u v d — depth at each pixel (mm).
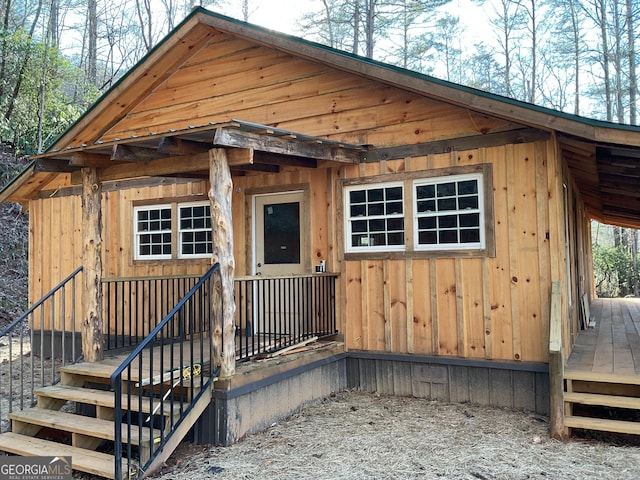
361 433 4922
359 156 6527
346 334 6617
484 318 5805
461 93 5402
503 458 4242
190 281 7719
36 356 9141
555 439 4664
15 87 15039
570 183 7605
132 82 7773
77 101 19906
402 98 6336
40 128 14438
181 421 4422
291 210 7125
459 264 5953
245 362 5285
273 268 7215
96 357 5727
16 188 8961
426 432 4922
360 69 5965
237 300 7371
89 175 5816
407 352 6238
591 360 5680
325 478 3918
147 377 4738
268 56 7309
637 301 15250
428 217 6172
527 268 5602
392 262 6363
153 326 8016
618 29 26203
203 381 4754
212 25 7027
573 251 7977
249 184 7371
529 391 5570
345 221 6664
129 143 5035
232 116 7551
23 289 13125
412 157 6238
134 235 8406
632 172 6988
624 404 4609
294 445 4648
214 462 4297
